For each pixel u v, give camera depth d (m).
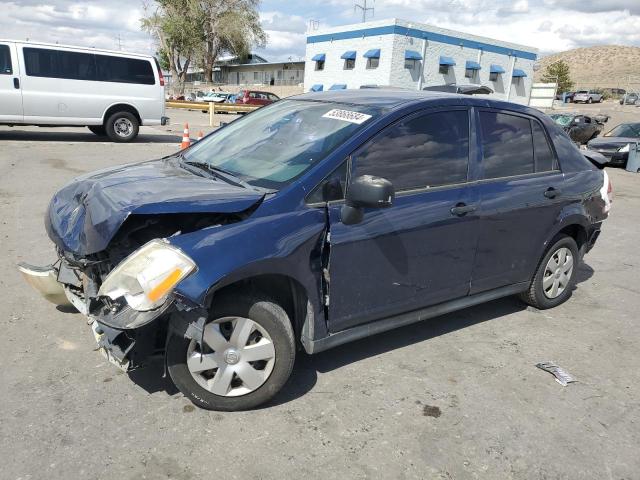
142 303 2.67
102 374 3.40
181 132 18.78
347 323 3.37
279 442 2.87
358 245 3.24
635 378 3.76
